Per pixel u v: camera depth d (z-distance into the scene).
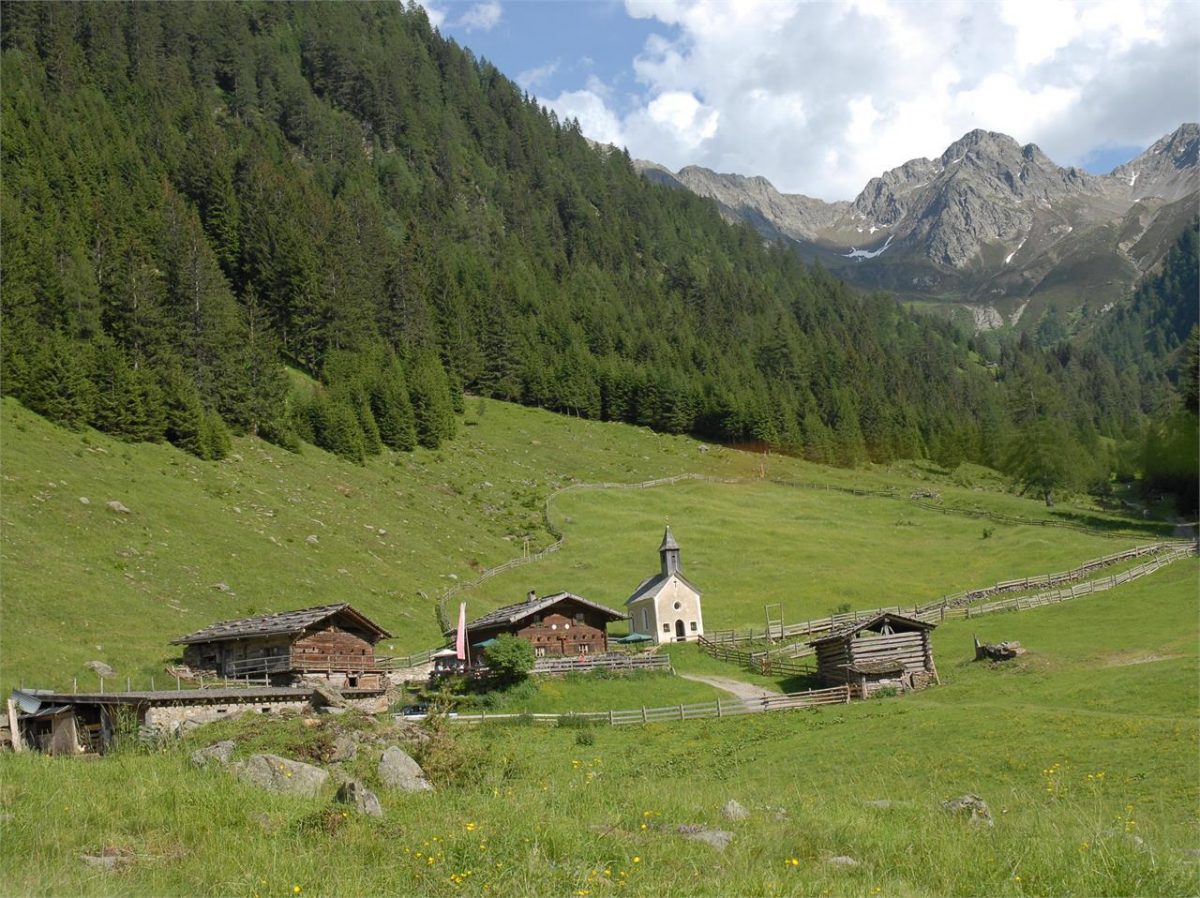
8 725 45.88
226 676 69.56
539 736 53.44
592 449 192.25
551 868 17.27
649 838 19.94
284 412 147.25
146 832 20.06
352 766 28.16
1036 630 79.56
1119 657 66.19
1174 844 22.44
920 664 68.62
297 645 68.50
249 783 24.23
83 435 112.19
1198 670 53.84
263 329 173.88
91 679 62.53
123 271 151.38
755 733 52.69
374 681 72.50
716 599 109.44
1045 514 153.38
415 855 18.22
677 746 49.56
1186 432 161.00
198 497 107.81
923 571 118.56
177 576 86.38
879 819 23.27
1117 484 184.00
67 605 73.12
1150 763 36.09
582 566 122.75
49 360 115.62
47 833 19.02
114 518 92.81
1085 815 24.67
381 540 115.81
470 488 152.50
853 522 151.12
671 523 144.38
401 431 161.62
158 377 130.12
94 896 15.61
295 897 16.05
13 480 91.56
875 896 16.42
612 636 97.31
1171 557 100.56
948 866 18.23
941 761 40.34
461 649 70.88
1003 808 27.70
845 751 44.38
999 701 55.09
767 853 19.48
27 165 187.88
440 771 27.23
